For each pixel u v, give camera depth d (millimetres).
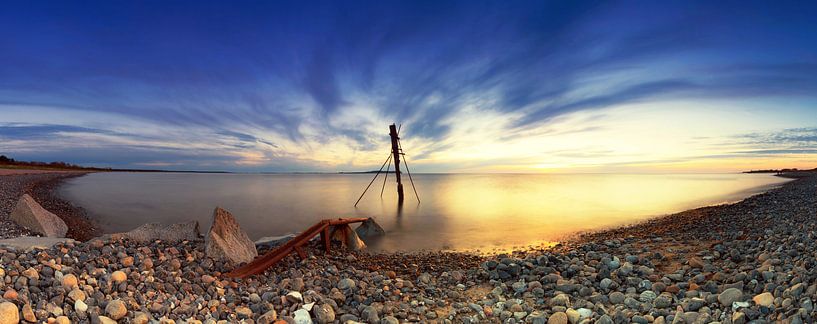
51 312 5871
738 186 60156
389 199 40500
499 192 52375
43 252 8305
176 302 7094
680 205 33125
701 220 21234
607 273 9805
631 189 57906
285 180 103438
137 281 7723
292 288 8758
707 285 8070
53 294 6422
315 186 68250
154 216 26922
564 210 30031
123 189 52781
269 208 32156
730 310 6652
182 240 11844
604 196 43875
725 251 11812
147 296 7164
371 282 9742
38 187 44875
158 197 41312
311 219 25922
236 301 7676
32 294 6293
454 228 21422
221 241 10539
